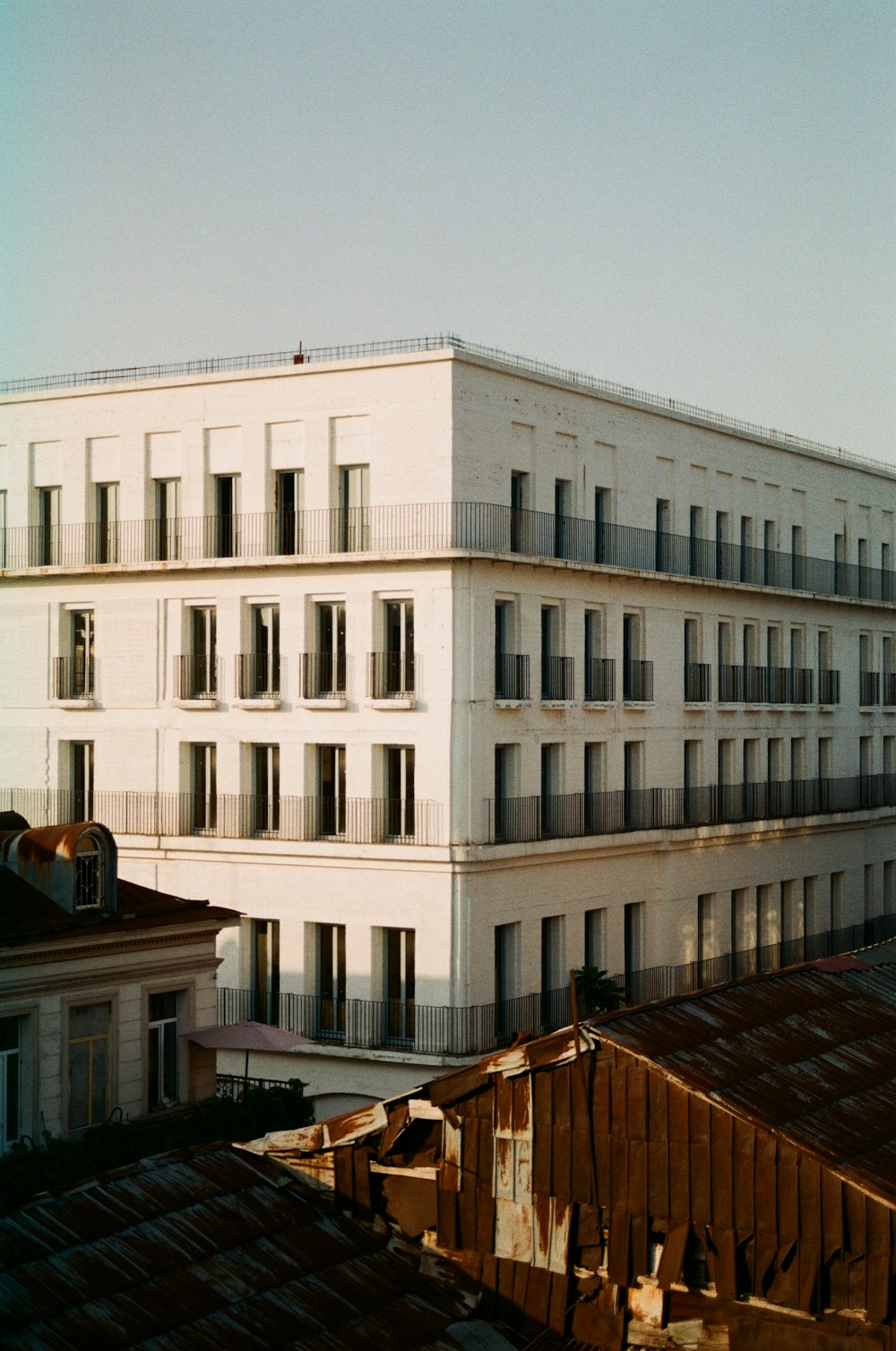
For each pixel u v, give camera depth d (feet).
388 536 164.76
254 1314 61.26
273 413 171.63
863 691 243.60
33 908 104.06
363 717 166.30
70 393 182.50
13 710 187.01
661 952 189.26
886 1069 73.56
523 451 171.73
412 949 164.76
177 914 111.14
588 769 182.50
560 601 175.42
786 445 219.20
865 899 241.55
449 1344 63.46
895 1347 60.03
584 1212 65.92
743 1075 66.80
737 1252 63.05
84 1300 59.41
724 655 207.51
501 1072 67.62
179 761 177.27
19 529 185.37
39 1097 101.60
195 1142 102.53
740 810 208.74
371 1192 70.03
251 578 172.55
